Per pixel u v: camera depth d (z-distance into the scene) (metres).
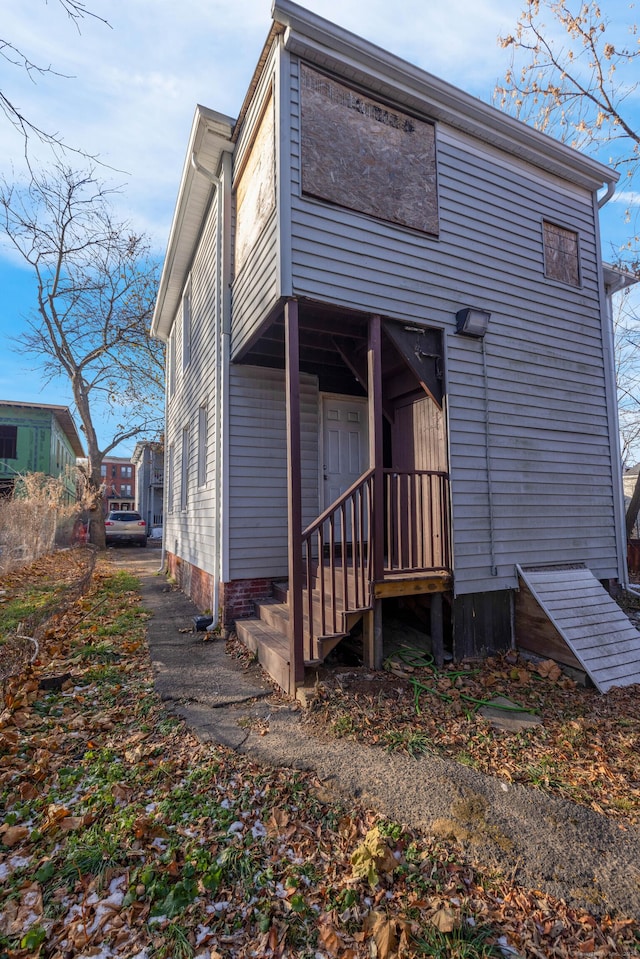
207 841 2.27
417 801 2.62
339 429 6.79
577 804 2.65
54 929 1.80
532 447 5.52
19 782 2.70
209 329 6.93
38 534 12.25
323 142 4.36
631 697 4.24
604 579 5.99
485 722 3.61
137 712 3.66
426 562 5.39
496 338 5.34
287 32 4.12
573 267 6.18
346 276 4.37
